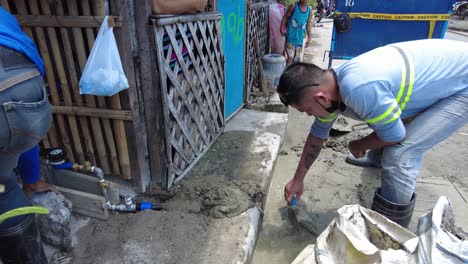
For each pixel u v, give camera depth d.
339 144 3.34
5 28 1.21
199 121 2.60
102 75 1.77
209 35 2.59
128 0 1.76
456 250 1.21
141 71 1.94
